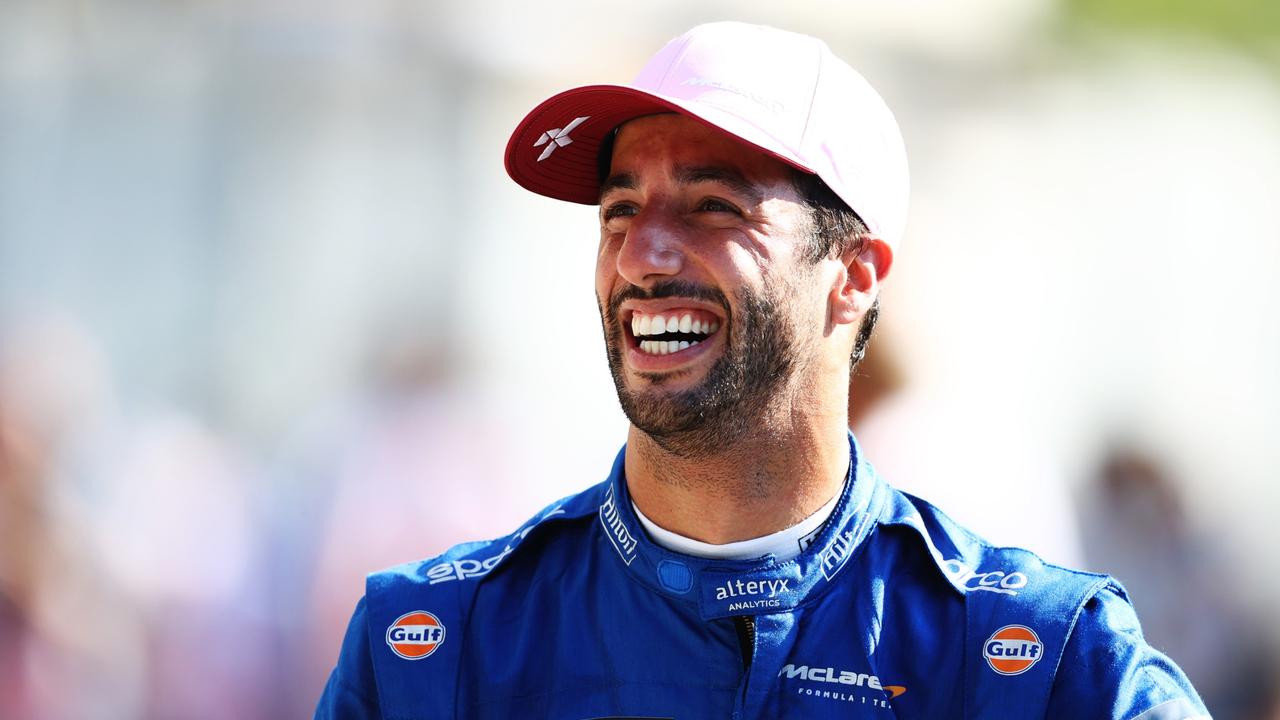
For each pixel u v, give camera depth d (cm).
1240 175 3712
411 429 2203
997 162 3250
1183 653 2189
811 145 856
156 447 2297
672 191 843
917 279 1614
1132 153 3594
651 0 2941
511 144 920
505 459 2253
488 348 2712
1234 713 2192
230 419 2802
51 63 2973
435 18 2962
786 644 820
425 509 2141
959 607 831
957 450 1523
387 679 843
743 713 808
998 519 1517
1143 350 3478
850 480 867
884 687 814
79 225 2958
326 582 2102
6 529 1942
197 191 2980
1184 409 3438
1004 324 2966
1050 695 795
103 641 1984
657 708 818
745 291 825
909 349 1552
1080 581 828
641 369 828
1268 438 3453
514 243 2909
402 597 868
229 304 2938
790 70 874
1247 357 3553
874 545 861
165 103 2994
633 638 835
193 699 2030
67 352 2305
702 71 862
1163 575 2189
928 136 3162
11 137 2950
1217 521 2614
